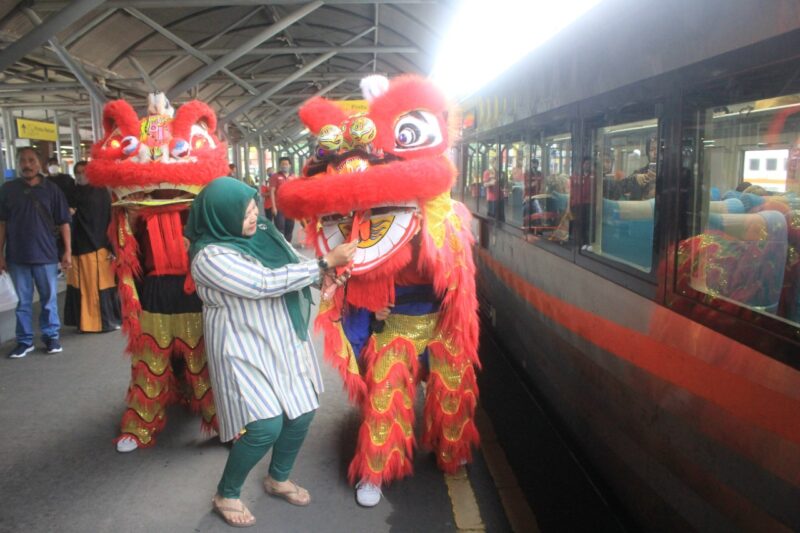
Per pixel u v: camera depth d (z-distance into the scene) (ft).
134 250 12.83
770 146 6.33
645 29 8.49
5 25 31.78
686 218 7.50
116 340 21.34
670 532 8.19
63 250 22.21
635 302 8.84
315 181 9.82
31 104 57.93
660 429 8.17
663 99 7.99
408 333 11.09
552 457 12.94
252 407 9.52
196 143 12.66
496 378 17.81
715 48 6.75
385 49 52.85
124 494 11.45
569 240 12.02
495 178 20.03
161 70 53.88
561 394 13.20
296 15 42.34
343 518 10.71
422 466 12.59
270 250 10.03
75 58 39.86
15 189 19.04
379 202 9.62
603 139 10.41
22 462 12.67
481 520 10.68
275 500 11.24
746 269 6.55
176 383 13.94
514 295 17.30
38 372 18.10
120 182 12.17
